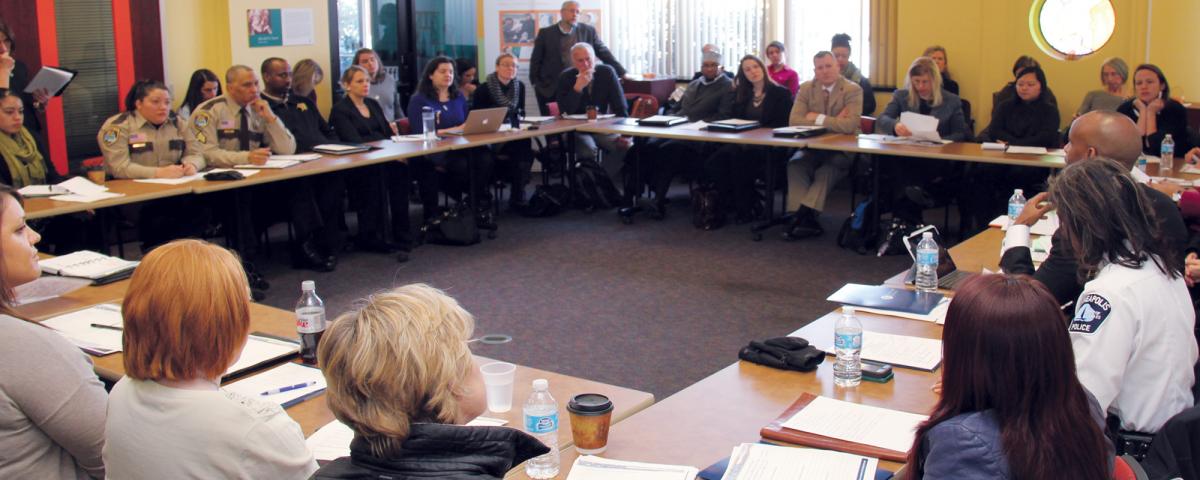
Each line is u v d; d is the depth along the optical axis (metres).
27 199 4.84
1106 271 2.26
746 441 2.15
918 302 3.11
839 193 8.67
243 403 1.73
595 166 7.93
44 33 7.02
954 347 1.57
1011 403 1.52
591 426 2.06
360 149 6.35
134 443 1.68
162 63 7.64
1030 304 1.52
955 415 1.58
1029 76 6.55
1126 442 2.29
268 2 8.15
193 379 1.72
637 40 10.01
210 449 1.65
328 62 8.67
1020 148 6.11
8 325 1.88
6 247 2.41
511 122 7.55
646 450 2.11
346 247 6.75
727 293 5.61
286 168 5.77
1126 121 2.99
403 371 1.38
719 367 4.44
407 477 1.38
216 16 7.94
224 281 1.72
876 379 2.48
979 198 6.45
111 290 3.34
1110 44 7.45
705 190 7.23
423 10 9.50
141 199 4.98
